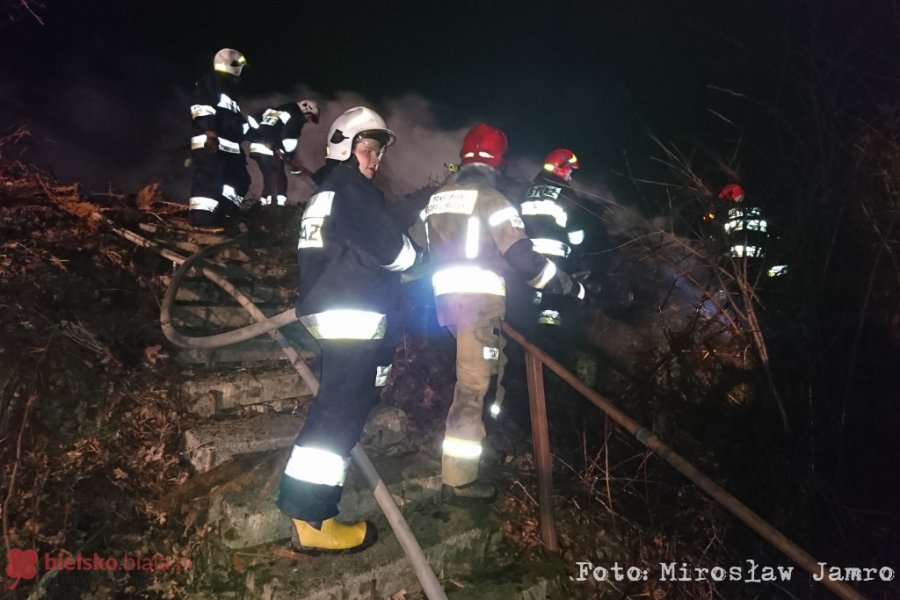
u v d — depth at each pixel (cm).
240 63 482
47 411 277
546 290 300
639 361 500
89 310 327
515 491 328
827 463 373
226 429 305
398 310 259
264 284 432
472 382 288
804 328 387
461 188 296
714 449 406
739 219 402
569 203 493
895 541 341
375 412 339
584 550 305
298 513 225
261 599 229
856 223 376
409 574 256
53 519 243
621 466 384
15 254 325
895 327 382
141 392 309
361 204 236
